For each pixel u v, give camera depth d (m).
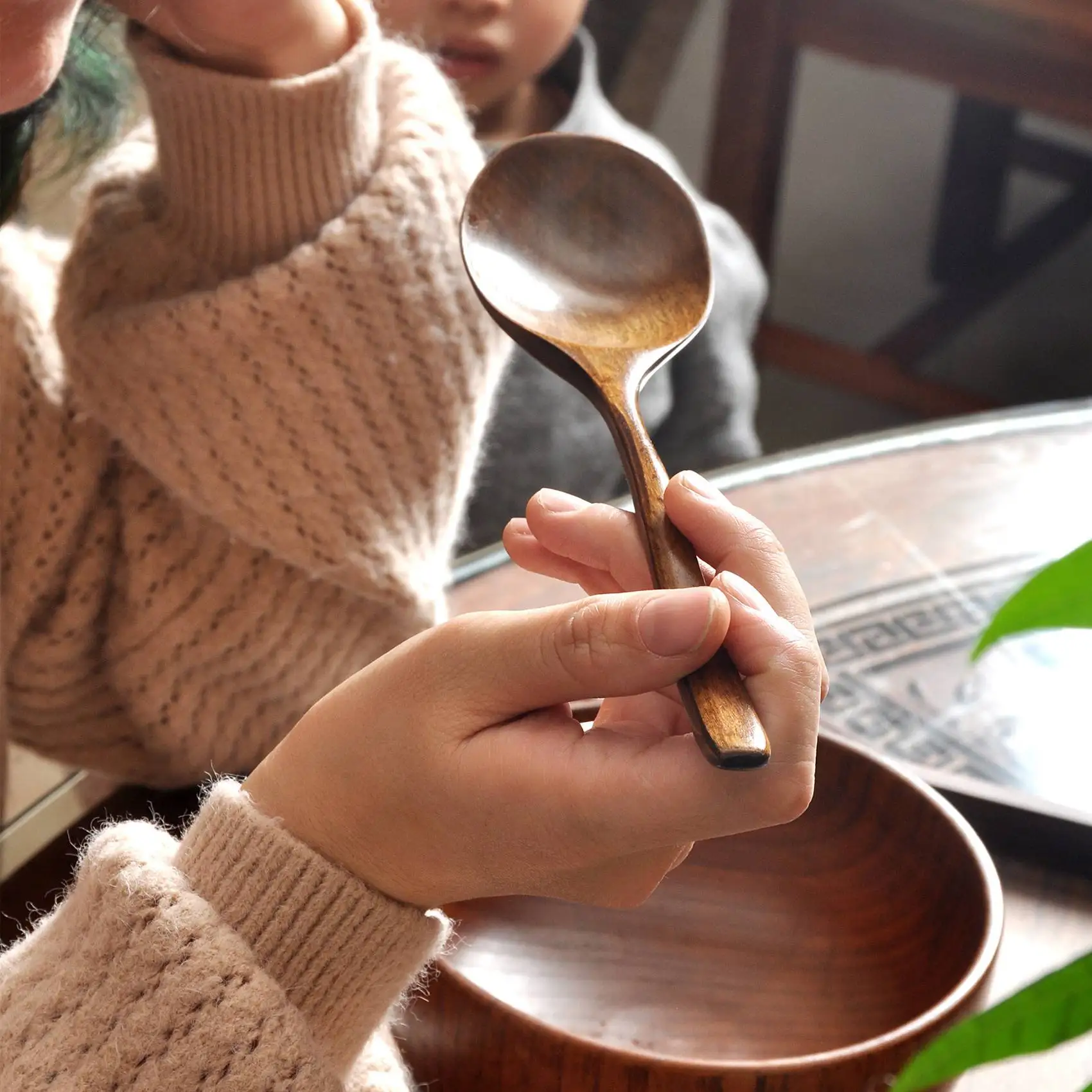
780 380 2.60
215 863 0.66
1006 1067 0.69
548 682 0.61
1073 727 0.83
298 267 0.79
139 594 0.84
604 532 0.64
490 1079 0.65
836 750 0.72
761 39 2.02
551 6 1.22
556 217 0.69
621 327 0.67
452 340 0.82
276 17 0.78
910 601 0.88
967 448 1.00
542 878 0.64
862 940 0.71
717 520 0.62
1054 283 2.63
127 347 0.80
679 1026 0.70
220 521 0.81
